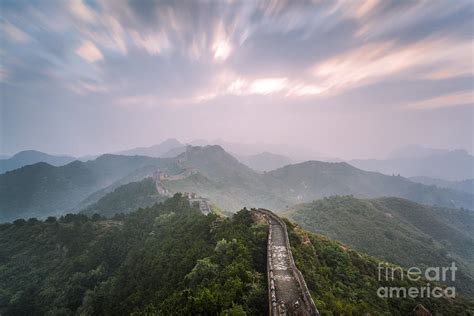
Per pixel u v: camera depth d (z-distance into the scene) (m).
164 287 40.97
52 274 86.69
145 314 30.20
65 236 105.31
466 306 43.44
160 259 57.12
